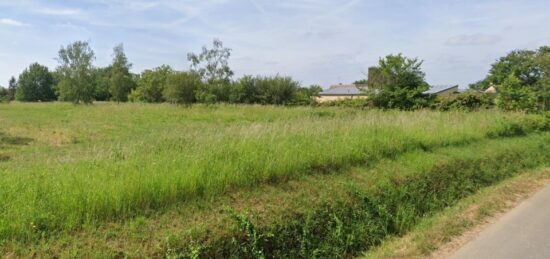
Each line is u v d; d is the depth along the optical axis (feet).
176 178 16.61
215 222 14.70
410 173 24.17
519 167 33.32
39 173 16.62
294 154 22.68
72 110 107.45
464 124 42.98
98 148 25.82
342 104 102.47
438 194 23.94
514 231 18.34
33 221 12.47
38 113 94.99
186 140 25.05
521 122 49.96
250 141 24.16
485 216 20.74
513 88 70.13
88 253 11.71
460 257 15.42
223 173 18.35
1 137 46.19
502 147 36.96
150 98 170.19
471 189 26.20
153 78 169.58
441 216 20.72
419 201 22.16
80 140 44.73
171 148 22.88
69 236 12.44
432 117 45.70
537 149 40.22
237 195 17.71
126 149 22.53
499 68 154.10
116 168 17.65
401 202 21.27
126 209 14.66
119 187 14.92
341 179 21.70
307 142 26.11
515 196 25.03
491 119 48.44
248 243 14.49
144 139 29.68
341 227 17.22
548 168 34.22
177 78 112.27
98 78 213.05
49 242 11.91
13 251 11.28
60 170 17.38
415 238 17.58
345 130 31.96
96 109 107.76
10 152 34.86
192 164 18.70
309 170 22.30
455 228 18.60
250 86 139.03
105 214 14.03
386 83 87.15
